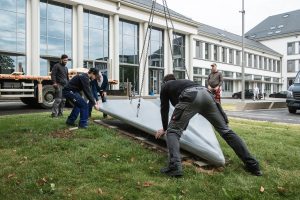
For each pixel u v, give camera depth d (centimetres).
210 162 486
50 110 1341
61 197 363
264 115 1381
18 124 749
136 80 3316
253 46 5975
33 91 1402
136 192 379
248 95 4744
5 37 2273
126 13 3089
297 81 1549
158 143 593
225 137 467
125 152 531
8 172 440
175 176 430
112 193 375
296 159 526
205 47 4844
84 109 706
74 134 645
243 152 461
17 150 544
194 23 3866
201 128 568
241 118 1174
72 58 2698
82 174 435
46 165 464
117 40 3044
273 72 6700
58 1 2577
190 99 429
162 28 3578
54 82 880
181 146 502
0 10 2241
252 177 443
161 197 369
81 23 2720
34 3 2400
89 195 368
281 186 411
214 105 448
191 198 370
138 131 689
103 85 902
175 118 437
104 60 2981
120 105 775
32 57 2403
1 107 1504
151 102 812
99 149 545
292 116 1352
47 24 2527
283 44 6900
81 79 698
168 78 485
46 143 575
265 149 578
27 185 392
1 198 359
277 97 5406
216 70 985
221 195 379
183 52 3922
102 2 2861
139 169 460
